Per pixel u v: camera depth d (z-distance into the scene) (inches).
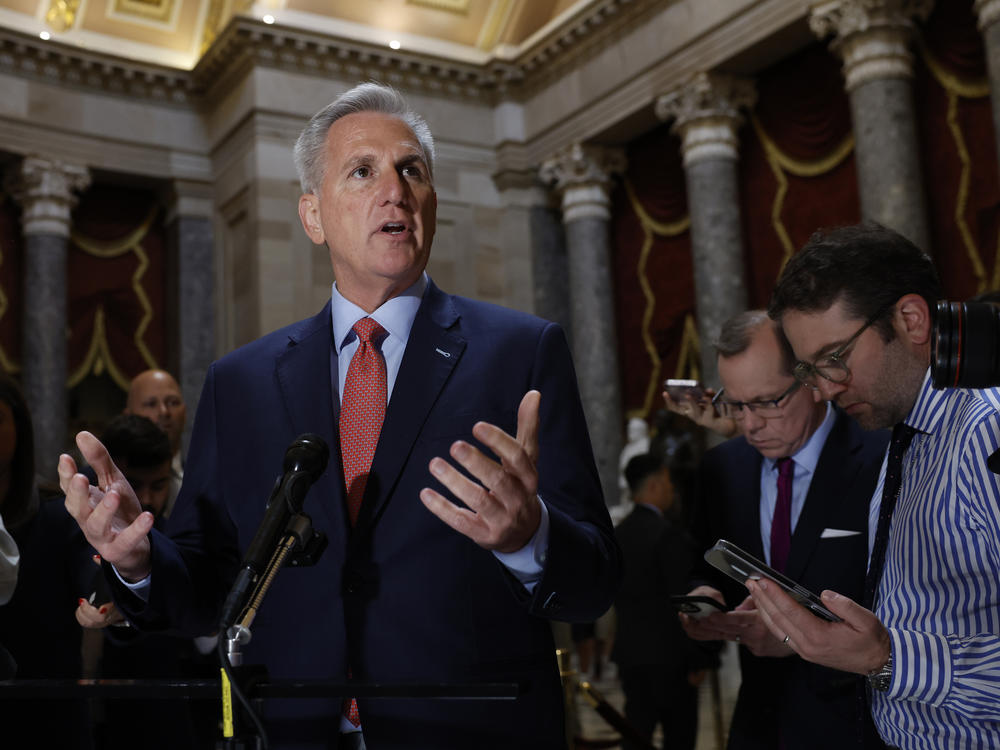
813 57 407.8
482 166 511.2
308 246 471.2
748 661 94.0
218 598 68.1
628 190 494.9
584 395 478.6
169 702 115.8
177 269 499.5
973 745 63.1
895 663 60.6
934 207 363.6
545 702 61.3
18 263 482.0
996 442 61.1
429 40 507.8
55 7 478.9
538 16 517.3
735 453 103.7
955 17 358.3
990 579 62.2
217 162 502.3
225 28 466.9
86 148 478.0
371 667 60.2
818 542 90.0
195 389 490.9
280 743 60.7
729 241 416.8
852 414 70.5
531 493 50.3
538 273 506.6
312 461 53.9
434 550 61.5
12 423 90.1
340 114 71.4
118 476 59.3
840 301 67.3
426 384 65.1
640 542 183.5
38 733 89.0
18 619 91.0
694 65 425.4
